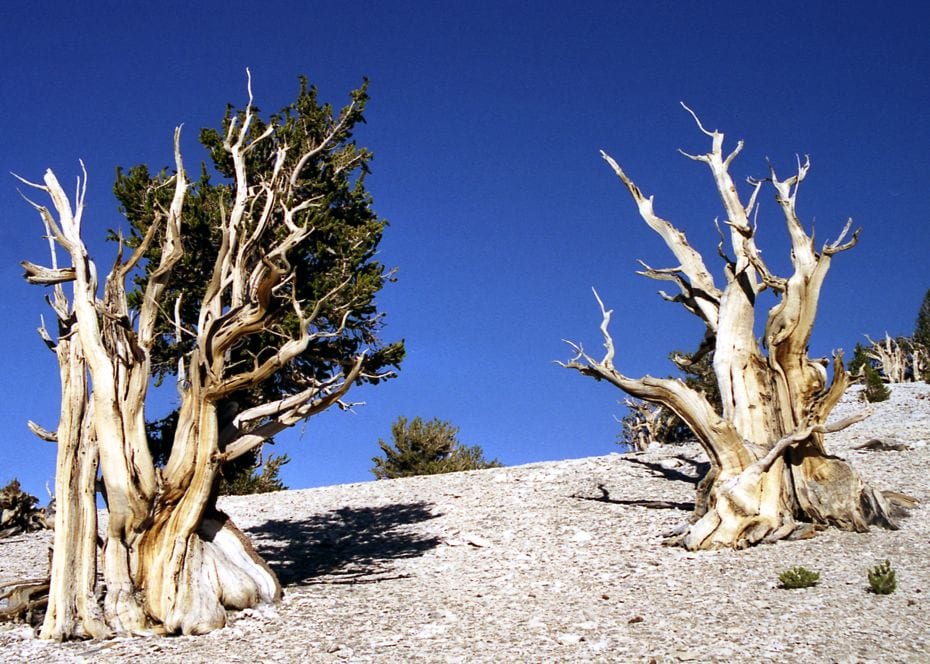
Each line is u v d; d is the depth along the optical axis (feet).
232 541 37.14
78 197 36.60
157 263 49.83
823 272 47.47
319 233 53.26
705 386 93.56
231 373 49.78
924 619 29.48
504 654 28.55
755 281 50.57
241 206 41.63
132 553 34.65
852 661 25.63
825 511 45.39
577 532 49.80
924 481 55.06
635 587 37.37
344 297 50.67
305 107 55.52
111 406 34.50
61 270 35.60
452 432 120.67
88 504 34.71
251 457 52.39
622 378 50.29
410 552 49.44
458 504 61.72
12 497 60.85
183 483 35.04
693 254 54.24
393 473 116.57
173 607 33.73
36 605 36.06
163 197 51.24
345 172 56.95
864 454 65.46
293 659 29.35
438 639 30.86
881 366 161.58
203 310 38.34
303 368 53.01
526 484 65.51
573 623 31.96
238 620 34.65
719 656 26.84
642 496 58.59
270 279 36.76
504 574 42.06
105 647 32.07
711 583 37.01
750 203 51.29
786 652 26.81
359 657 29.12
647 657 27.25
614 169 55.26
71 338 35.91
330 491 73.36
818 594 33.60
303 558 49.98
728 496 44.83
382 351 52.95
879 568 33.99
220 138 53.31
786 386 48.34
